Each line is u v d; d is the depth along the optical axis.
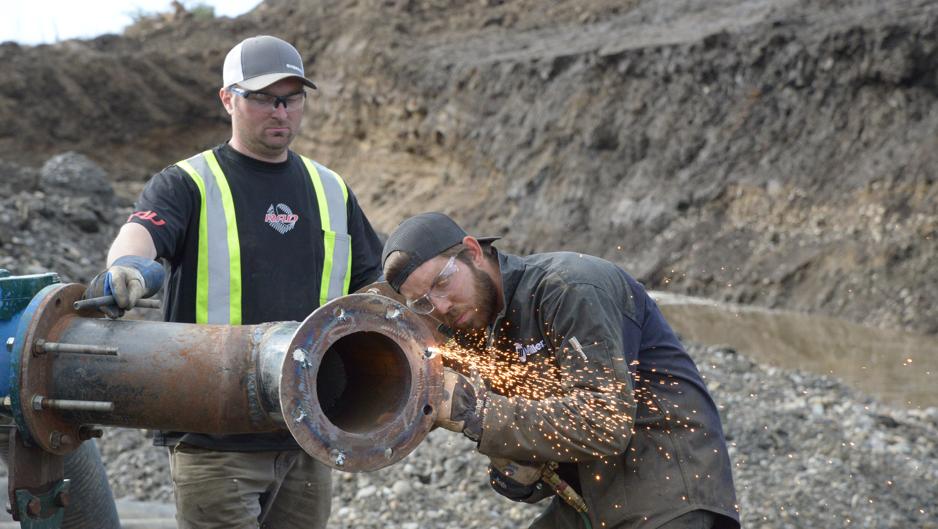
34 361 2.20
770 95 16.88
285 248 3.33
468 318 2.56
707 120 17.44
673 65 18.09
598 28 22.02
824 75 16.22
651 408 2.63
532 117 19.78
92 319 2.34
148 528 4.58
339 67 24.55
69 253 10.12
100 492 3.22
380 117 23.17
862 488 6.05
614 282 2.60
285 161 3.39
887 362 11.23
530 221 18.75
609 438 2.38
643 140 18.08
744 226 16.03
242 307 3.25
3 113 23.72
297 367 2.01
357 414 2.27
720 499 2.60
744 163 16.61
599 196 18.09
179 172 3.19
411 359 2.15
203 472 3.09
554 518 2.84
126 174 24.00
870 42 15.59
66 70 24.72
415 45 23.81
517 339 2.60
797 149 16.12
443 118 21.52
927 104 15.19
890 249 13.94
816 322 13.35
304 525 3.40
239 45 3.27
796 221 15.45
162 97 25.45
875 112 15.56
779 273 14.73
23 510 2.28
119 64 25.39
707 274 15.41
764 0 20.09
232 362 2.25
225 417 2.27
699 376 2.73
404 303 2.90
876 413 8.14
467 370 2.62
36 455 2.30
